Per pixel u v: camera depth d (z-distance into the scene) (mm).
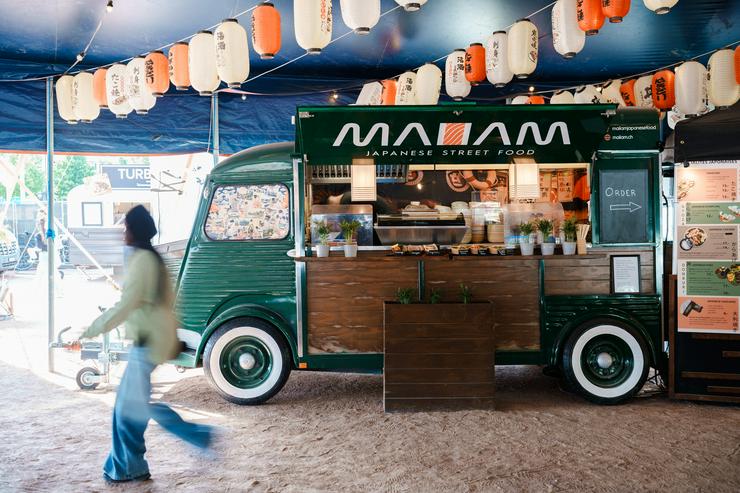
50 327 6648
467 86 6102
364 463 3826
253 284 5262
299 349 5188
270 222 5328
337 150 5246
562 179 5855
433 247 5258
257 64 7254
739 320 5039
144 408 3438
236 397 5156
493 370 4930
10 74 6754
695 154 5129
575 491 3365
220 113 7699
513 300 5234
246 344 5227
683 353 5125
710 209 5102
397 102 6508
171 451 4090
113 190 14773
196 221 5352
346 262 5207
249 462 3875
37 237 18125
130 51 6578
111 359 5898
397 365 4902
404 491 3404
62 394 5676
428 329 4914
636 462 3771
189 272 5332
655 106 6348
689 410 4930
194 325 5305
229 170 5371
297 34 4621
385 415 4840
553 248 5234
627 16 5789
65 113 6289
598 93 6996
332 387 5809
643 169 5305
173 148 7641
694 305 5105
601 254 5230
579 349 5137
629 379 5109
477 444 4133
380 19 5809
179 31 6012
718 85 5816
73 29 5879
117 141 7422
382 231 5441
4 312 11094
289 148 5457
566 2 4852
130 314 3354
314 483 3537
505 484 3469
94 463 3893
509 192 5758
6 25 5738
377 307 5211
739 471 3621
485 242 5742
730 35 6379
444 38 6391
